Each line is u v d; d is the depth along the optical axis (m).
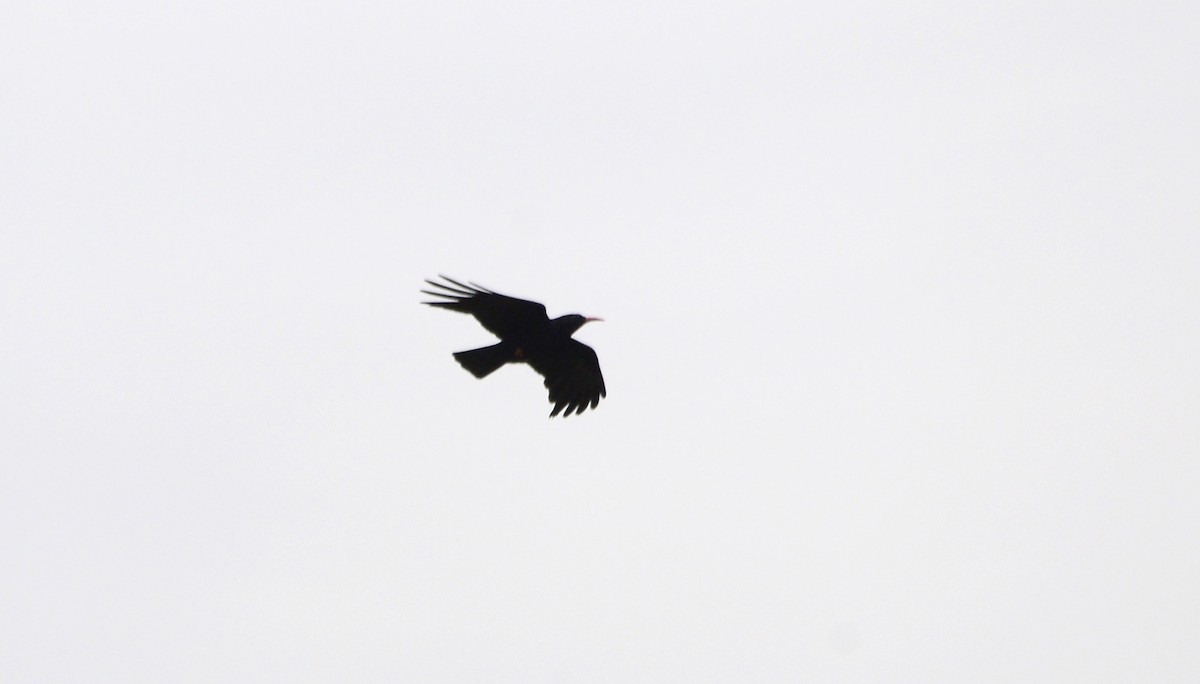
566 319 23.30
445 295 22.92
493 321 23.02
